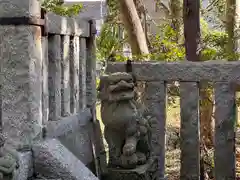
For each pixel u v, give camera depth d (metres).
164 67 3.95
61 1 6.28
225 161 3.84
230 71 3.76
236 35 6.13
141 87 4.54
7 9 2.88
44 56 3.08
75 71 3.61
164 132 4.01
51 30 3.15
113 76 3.44
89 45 3.97
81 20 3.74
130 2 5.60
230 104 3.78
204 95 5.20
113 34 7.04
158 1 7.82
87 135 3.78
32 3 2.89
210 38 6.10
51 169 2.94
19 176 2.76
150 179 3.63
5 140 2.94
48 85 3.23
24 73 2.89
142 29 5.81
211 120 5.54
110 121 3.47
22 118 2.92
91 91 3.96
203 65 3.84
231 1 6.33
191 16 4.65
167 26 6.52
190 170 3.98
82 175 3.00
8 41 2.90
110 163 3.59
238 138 6.47
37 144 2.96
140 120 3.52
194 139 3.95
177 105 6.33
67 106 3.46
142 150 3.65
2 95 2.94
